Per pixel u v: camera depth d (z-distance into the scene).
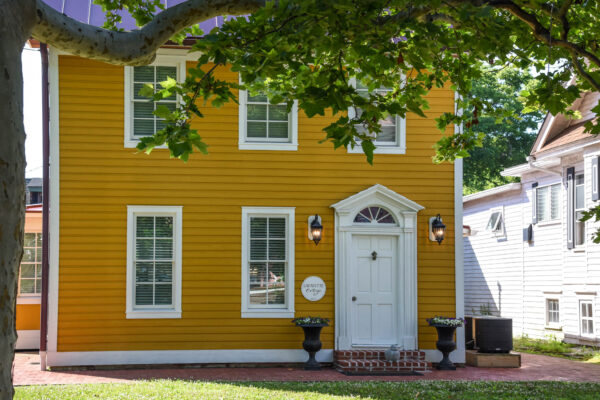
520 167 22.50
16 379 12.95
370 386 11.74
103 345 14.30
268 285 14.91
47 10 6.26
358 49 6.32
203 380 12.61
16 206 4.79
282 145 15.08
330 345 14.84
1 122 4.77
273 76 6.36
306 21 5.83
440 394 10.92
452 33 7.60
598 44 8.39
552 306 21.62
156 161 14.76
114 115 14.70
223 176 14.89
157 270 14.69
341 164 15.19
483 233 26.34
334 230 15.02
